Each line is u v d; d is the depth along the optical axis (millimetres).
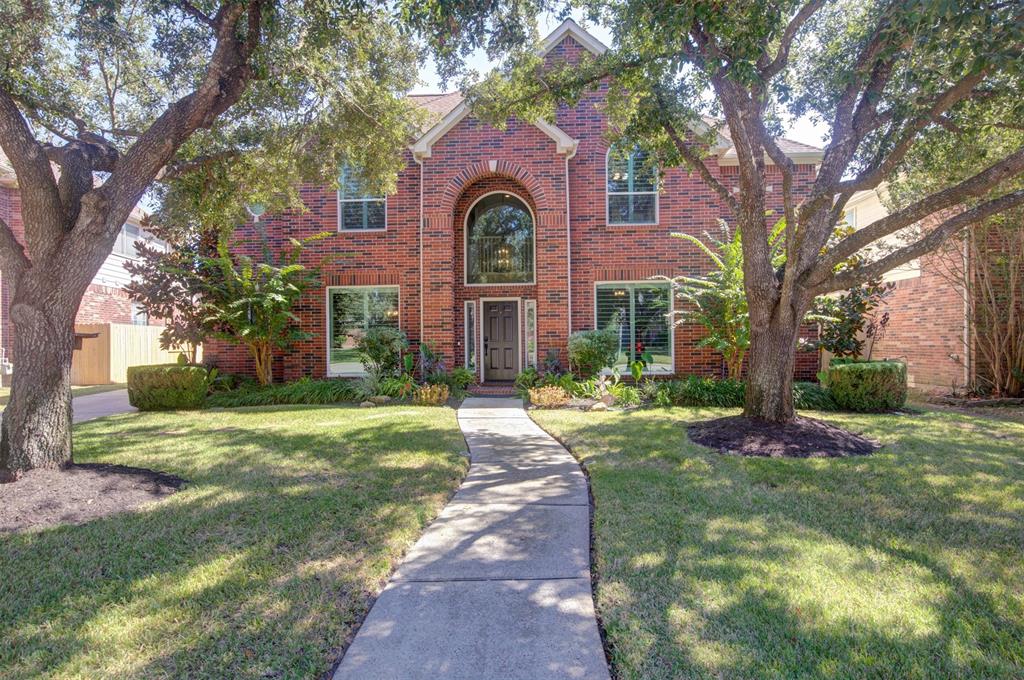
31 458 4883
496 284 13484
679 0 5395
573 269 12859
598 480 5332
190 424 8672
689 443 6953
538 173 12578
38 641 2674
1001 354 11172
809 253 7258
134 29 7555
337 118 8758
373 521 4258
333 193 13297
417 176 13234
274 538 3912
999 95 6785
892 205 11734
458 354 13414
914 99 6223
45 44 7031
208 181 8625
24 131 4844
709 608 2928
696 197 12688
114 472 5219
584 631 2773
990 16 4324
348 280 13281
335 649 2629
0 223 4957
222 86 5707
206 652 2582
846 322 11211
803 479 5316
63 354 5094
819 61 7879
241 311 11477
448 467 5898
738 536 3898
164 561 3543
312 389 11617
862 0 7285
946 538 3871
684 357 12711
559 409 10227
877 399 9602
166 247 13766
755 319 7375
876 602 2982
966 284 11492
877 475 5445
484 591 3195
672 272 12688
